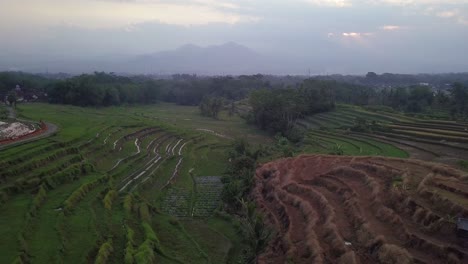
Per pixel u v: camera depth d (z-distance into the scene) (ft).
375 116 343.46
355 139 271.49
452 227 98.53
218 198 179.11
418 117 322.34
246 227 135.13
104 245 107.86
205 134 338.34
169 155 246.68
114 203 149.89
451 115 333.01
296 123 371.35
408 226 106.01
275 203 148.46
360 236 108.78
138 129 287.89
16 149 166.30
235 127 395.34
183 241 130.72
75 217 127.03
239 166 197.77
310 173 167.84
